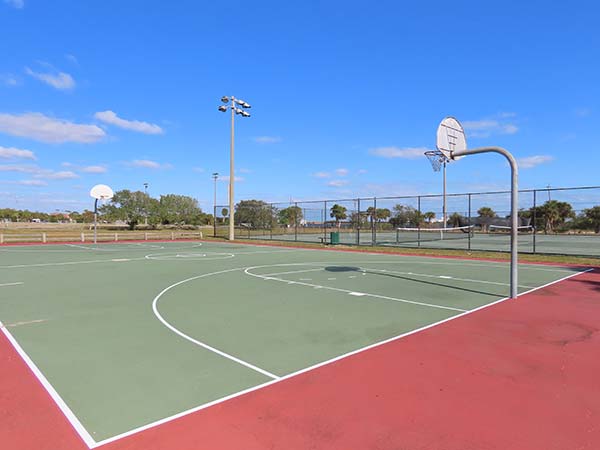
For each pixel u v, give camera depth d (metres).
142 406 3.83
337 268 14.73
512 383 4.36
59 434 3.33
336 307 8.12
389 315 7.45
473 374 4.62
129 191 65.56
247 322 6.95
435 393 4.11
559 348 5.53
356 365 4.90
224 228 45.31
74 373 4.66
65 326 6.72
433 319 7.14
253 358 5.15
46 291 9.96
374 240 26.44
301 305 8.32
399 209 37.47
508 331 6.37
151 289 10.25
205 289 10.26
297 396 4.04
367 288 10.40
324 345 5.68
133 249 24.61
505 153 9.14
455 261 17.30
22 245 28.34
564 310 7.83
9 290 10.11
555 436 3.30
